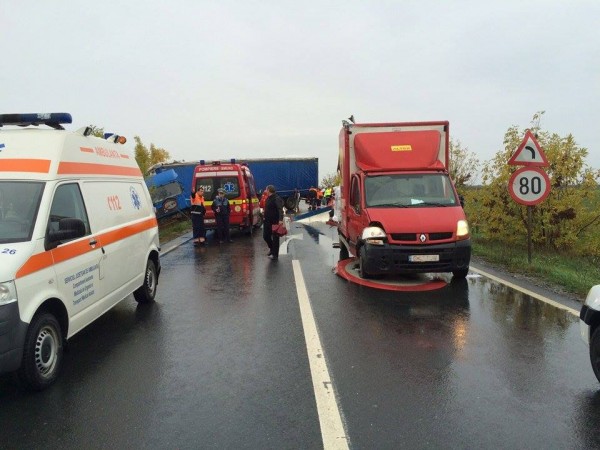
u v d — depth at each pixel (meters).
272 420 3.70
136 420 3.75
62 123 5.93
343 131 10.59
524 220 12.62
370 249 8.12
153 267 7.72
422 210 8.45
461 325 6.02
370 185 9.14
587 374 4.49
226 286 8.66
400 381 4.38
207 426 3.63
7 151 5.12
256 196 21.09
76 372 4.75
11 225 4.53
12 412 3.93
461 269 8.09
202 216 15.44
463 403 3.94
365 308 6.89
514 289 7.89
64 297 4.77
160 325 6.31
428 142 9.75
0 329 3.88
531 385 4.27
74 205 5.32
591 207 12.34
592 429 3.52
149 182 24.77
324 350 5.22
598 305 4.22
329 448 3.30
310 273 9.68
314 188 35.03
